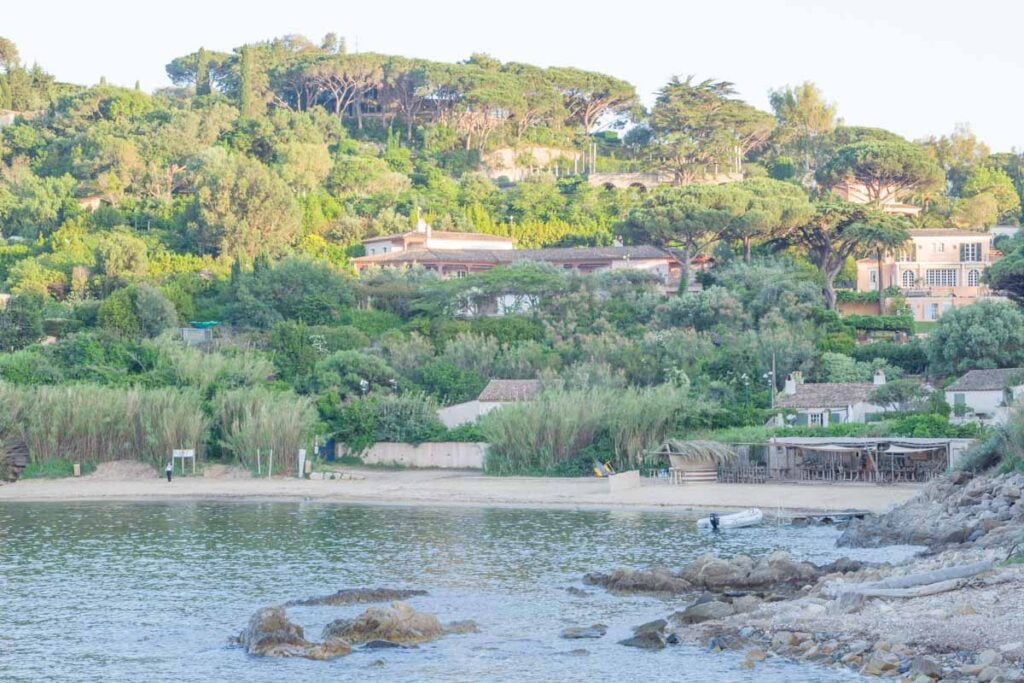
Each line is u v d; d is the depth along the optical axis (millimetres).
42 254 190750
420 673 43125
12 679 43219
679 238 178625
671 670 42250
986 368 125938
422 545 71250
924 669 38625
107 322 148625
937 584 47375
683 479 99500
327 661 44906
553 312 155500
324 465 113438
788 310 149250
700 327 150750
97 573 62844
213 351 138000
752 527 76938
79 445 111438
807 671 40938
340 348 142500
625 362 133500
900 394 112812
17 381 123375
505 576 60812
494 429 108625
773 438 99500
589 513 86125
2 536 76312
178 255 188625
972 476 71062
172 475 108688
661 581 56500
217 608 54094
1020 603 44000
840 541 69000
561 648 46062
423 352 138750
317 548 70562
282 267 164625
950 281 192000
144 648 47188
